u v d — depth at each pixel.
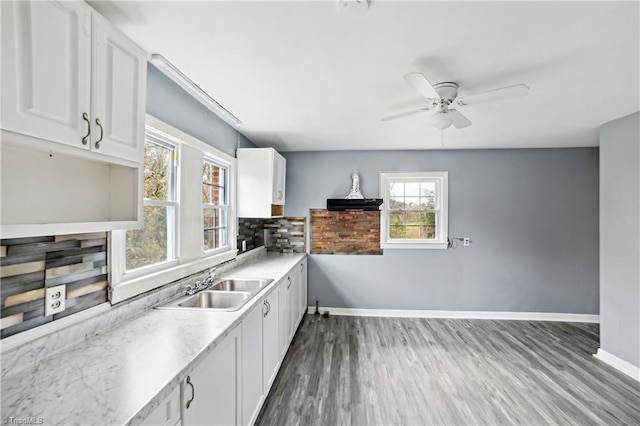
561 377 2.57
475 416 2.07
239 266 3.22
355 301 4.23
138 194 1.35
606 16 1.34
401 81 2.03
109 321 1.48
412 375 2.58
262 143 3.84
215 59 1.74
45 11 0.90
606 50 1.63
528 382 2.49
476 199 4.12
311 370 2.65
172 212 2.13
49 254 1.20
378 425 1.97
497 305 4.10
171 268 2.04
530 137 3.52
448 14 1.34
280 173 3.62
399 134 3.40
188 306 1.97
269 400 2.21
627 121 2.67
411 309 4.17
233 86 2.12
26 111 0.86
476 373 2.62
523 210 4.08
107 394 0.94
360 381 2.48
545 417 2.06
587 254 4.02
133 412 0.86
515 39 1.53
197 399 1.22
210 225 2.80
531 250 4.07
